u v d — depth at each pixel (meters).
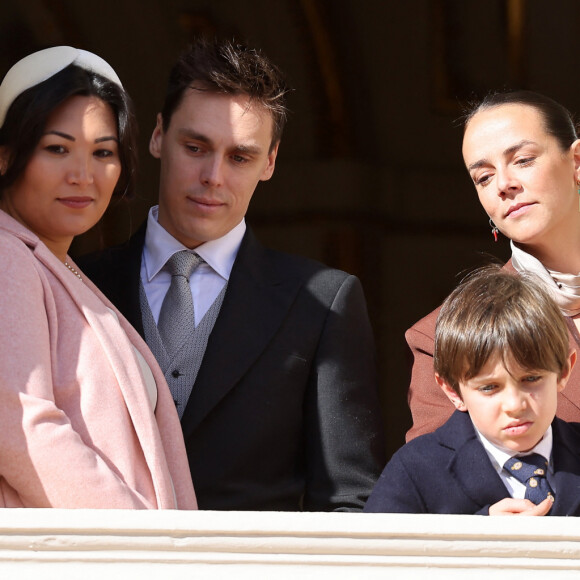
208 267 11.71
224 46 11.77
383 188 34.81
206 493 10.73
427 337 11.55
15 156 9.30
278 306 11.47
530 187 11.50
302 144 34.06
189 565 7.23
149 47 29.92
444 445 9.55
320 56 31.80
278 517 7.32
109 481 7.99
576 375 10.91
